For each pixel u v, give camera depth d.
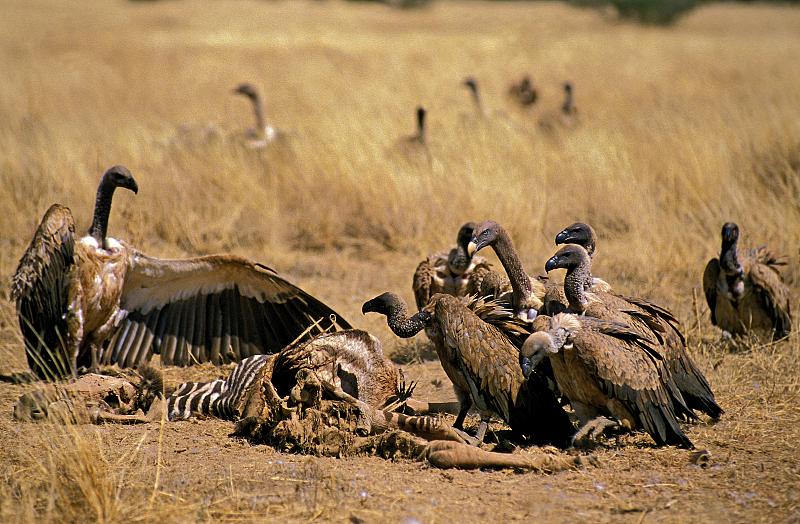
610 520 9.08
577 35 67.06
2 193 21.75
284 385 12.02
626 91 41.19
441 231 20.75
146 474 10.23
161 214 21.56
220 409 12.24
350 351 11.66
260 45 58.62
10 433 11.38
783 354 14.17
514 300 12.73
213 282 13.42
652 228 19.92
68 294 12.69
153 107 38.22
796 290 17.64
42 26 71.81
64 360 13.20
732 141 24.83
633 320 11.44
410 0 106.62
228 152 25.05
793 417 11.87
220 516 9.26
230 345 13.70
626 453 10.82
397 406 11.93
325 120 28.19
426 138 26.06
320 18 88.00
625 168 23.05
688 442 10.77
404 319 11.80
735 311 15.00
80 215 20.89
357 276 19.25
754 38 66.31
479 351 10.94
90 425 11.84
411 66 47.16
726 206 20.45
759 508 9.30
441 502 9.49
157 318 13.75
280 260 20.11
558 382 11.06
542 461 10.34
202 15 87.00
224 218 21.78
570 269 11.75
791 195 20.23
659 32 74.81
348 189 22.80
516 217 20.38
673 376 11.50
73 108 37.31
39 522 8.87
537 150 25.59
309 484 9.96
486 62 49.84
